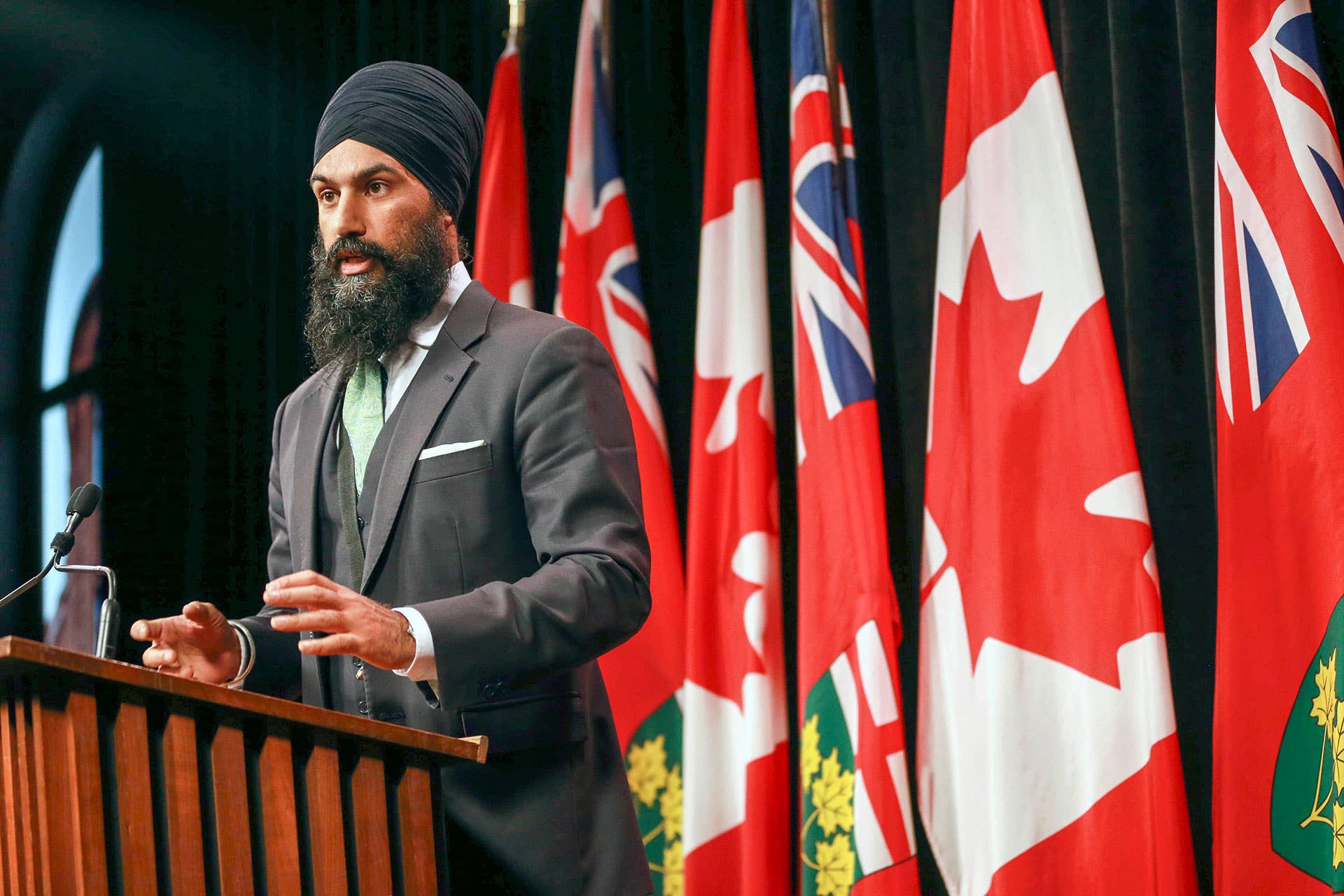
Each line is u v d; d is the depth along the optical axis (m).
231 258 4.76
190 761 1.36
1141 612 3.07
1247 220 3.03
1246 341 3.00
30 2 5.26
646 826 3.74
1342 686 2.74
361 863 1.48
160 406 4.70
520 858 1.82
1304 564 2.85
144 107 5.02
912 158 3.80
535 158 4.43
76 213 5.48
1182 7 3.33
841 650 3.41
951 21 3.77
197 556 4.52
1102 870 3.02
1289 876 2.78
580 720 1.91
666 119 4.24
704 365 3.80
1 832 1.30
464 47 4.64
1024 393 3.27
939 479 3.38
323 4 4.88
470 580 1.91
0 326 5.50
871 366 3.53
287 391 4.60
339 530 2.03
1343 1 3.22
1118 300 3.47
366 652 1.57
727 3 3.99
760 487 3.66
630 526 1.90
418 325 2.12
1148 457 3.32
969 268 3.44
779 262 3.96
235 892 1.36
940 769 3.33
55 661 1.25
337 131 2.14
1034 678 3.15
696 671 3.64
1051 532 3.19
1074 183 3.33
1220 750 2.91
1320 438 2.86
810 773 3.41
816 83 3.71
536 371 1.97
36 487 5.40
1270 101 3.04
